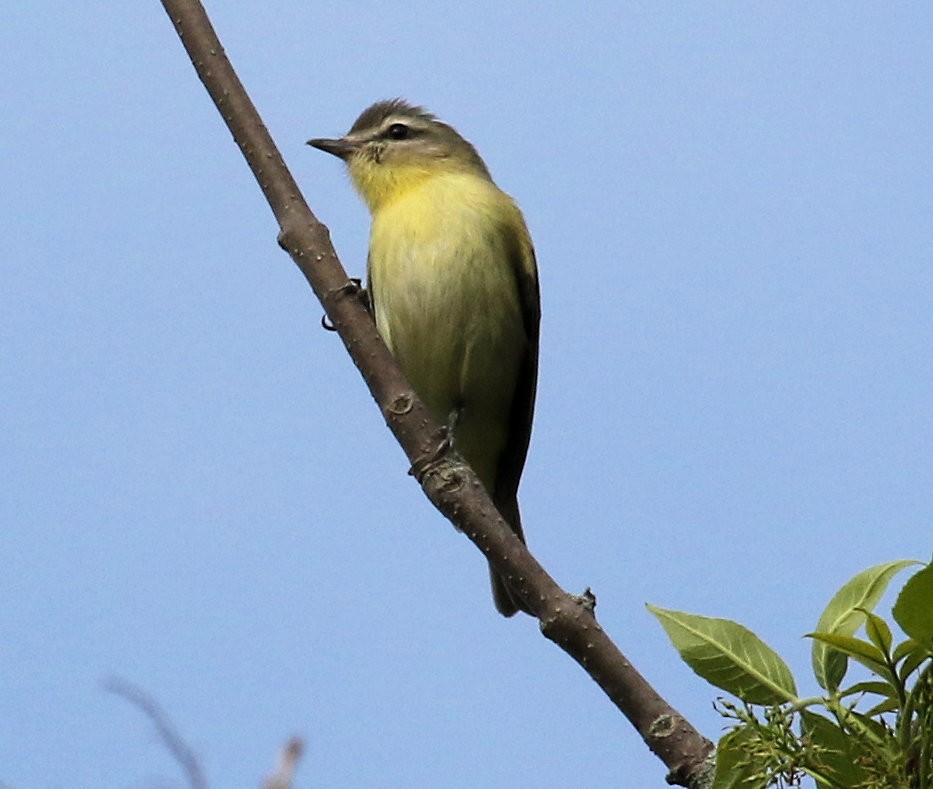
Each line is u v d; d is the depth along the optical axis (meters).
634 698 6.08
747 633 5.85
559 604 6.38
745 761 5.43
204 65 8.00
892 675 5.39
